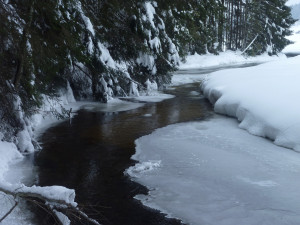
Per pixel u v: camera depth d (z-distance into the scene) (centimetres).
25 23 786
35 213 493
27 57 768
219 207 507
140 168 657
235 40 4378
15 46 725
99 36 1273
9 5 761
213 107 1249
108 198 549
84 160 718
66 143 832
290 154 711
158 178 621
